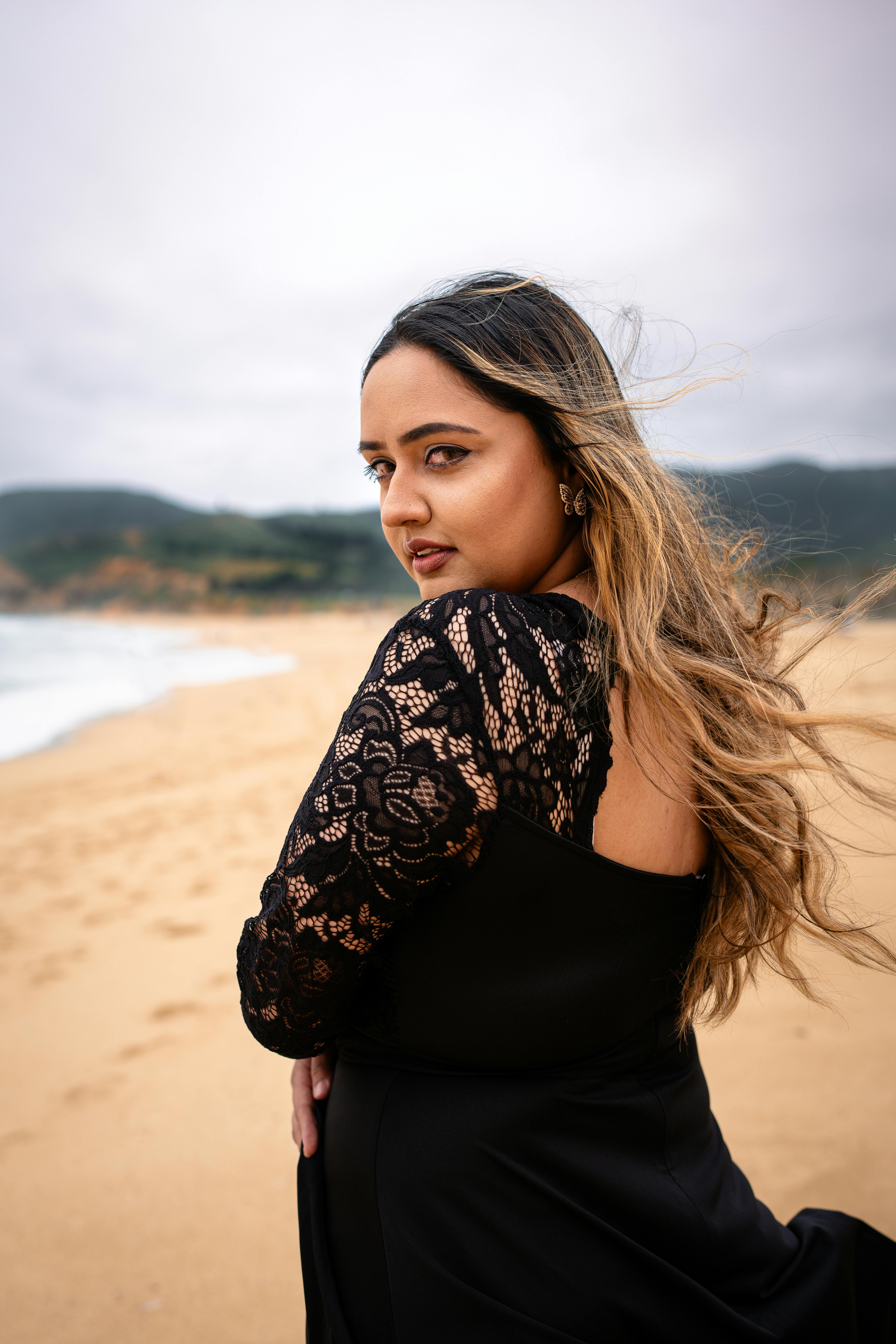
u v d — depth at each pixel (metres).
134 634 63.97
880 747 5.96
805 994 0.98
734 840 0.84
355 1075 0.88
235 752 11.27
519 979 0.75
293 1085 1.04
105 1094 3.04
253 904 4.89
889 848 4.00
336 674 25.80
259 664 33.12
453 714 0.68
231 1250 2.25
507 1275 0.78
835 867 0.91
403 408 0.82
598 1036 0.80
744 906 0.88
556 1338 0.75
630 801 0.78
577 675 0.73
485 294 0.85
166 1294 2.10
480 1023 0.77
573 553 0.88
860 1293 0.99
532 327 0.83
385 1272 0.81
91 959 4.23
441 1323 0.77
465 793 0.67
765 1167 2.27
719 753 0.79
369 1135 0.84
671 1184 0.85
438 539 0.83
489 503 0.80
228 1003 3.67
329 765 0.71
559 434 0.81
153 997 3.78
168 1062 3.23
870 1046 2.81
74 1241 2.30
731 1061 2.79
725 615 0.89
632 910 0.77
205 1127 2.81
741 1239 0.89
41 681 25.52
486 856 0.70
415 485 0.83
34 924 4.78
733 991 0.98
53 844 6.61
